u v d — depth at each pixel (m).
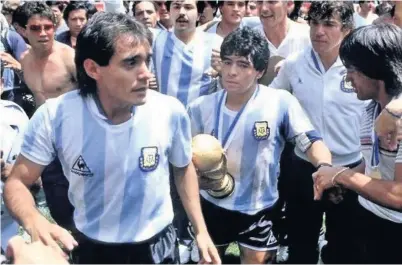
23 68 5.04
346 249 2.92
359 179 2.44
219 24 5.08
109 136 2.18
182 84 4.52
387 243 2.68
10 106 2.65
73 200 2.31
